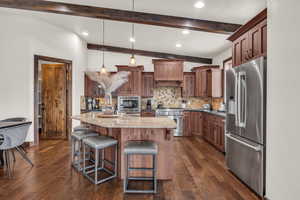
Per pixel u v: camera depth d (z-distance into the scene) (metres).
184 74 5.86
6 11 3.78
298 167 1.56
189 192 2.22
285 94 1.70
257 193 2.13
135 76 5.64
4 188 2.27
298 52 1.56
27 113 4.04
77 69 5.21
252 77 2.20
